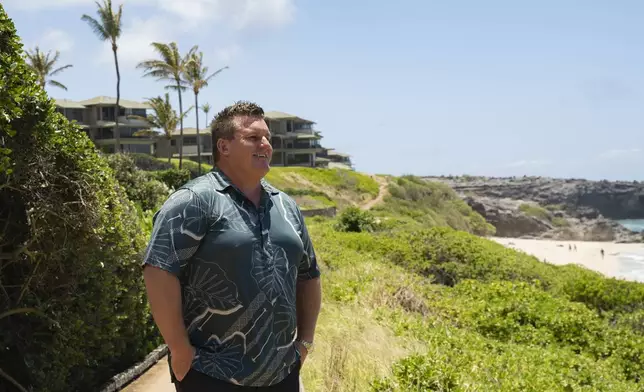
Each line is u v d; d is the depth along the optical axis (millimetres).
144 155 60750
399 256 19938
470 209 99750
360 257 17516
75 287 5770
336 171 81812
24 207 5293
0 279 5141
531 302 12648
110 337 6609
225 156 3217
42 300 5551
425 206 84688
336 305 10656
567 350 10508
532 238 121500
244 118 3215
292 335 3213
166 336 2922
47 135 5281
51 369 5656
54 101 5395
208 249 2996
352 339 7645
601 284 16453
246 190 3217
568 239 118938
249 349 3018
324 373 6355
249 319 3012
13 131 4742
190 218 2977
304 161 95438
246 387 3010
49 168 5258
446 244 20500
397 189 82812
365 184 82062
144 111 75688
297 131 96438
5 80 4836
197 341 3041
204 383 2961
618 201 164250
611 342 11234
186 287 3041
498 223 124812
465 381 6539
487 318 11969
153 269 2920
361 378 6406
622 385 8555
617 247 94125
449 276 19109
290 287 3178
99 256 6141
